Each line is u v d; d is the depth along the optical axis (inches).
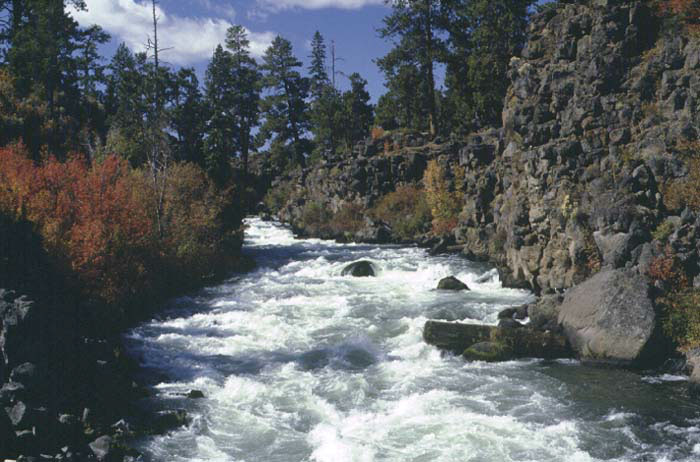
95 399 550.3
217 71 3614.7
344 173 2418.8
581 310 729.6
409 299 1036.5
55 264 796.0
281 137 3801.7
